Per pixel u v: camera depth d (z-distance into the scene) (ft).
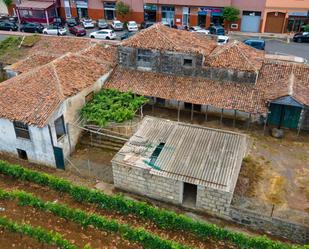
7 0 217.36
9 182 81.10
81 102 96.99
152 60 107.96
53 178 77.56
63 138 89.40
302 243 67.00
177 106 112.06
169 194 74.90
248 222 70.08
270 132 101.30
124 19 211.61
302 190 80.64
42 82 91.91
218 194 69.56
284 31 193.16
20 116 83.61
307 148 95.04
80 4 216.33
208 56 105.29
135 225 69.51
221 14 192.65
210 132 83.66
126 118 93.91
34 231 63.72
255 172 86.12
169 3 198.59
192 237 66.90
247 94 99.81
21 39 136.67
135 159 76.33
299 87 98.07
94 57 112.37
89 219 67.51
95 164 89.45
